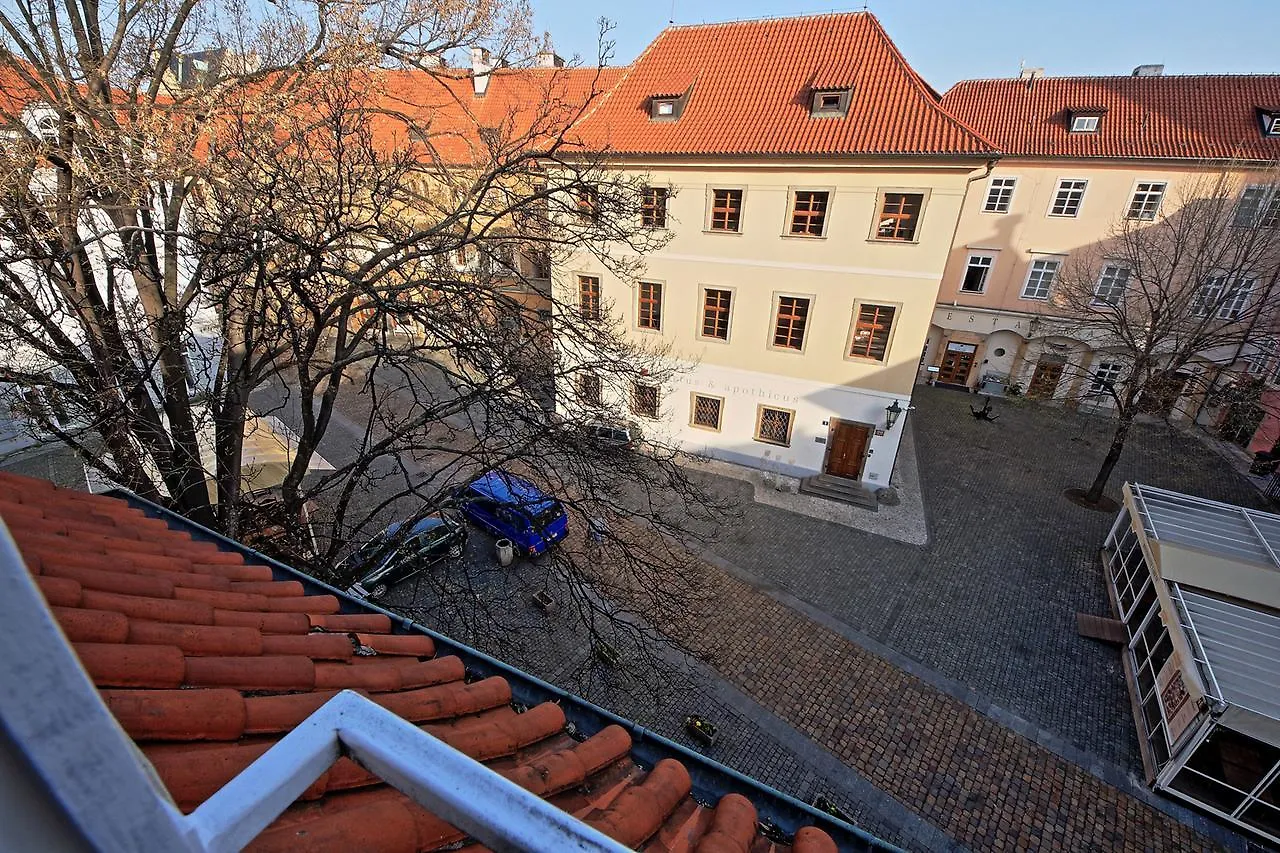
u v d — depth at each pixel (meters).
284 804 1.10
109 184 7.12
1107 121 22.86
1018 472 20.09
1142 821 9.38
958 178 14.34
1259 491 19.36
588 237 9.56
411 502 16.05
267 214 7.41
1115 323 18.27
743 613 13.39
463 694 3.32
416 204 9.70
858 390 17.22
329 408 7.96
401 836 2.00
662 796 2.85
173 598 3.26
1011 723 10.94
